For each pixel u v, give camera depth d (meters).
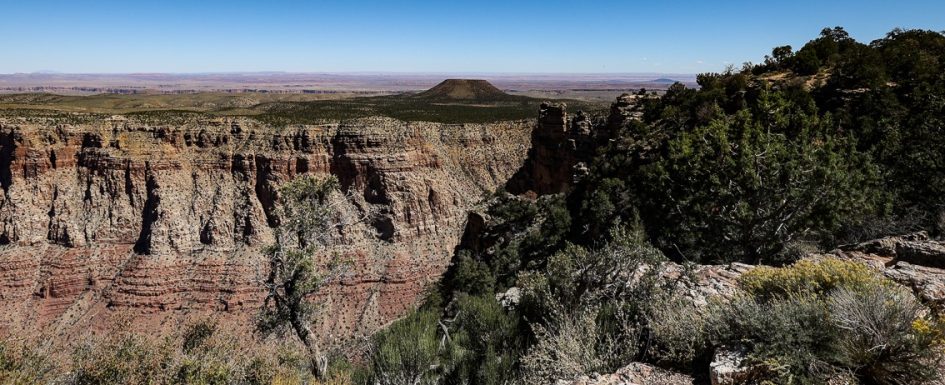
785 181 20.12
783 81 38.19
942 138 22.41
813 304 7.50
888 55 35.53
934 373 6.34
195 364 12.00
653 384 7.61
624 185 32.16
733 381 6.86
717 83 40.72
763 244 20.47
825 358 6.96
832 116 30.17
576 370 8.49
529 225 42.22
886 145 24.55
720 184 21.27
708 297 9.63
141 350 11.98
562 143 58.03
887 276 10.99
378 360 11.85
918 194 21.23
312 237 17.64
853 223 20.70
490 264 37.69
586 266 12.20
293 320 16.50
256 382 12.62
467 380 10.43
